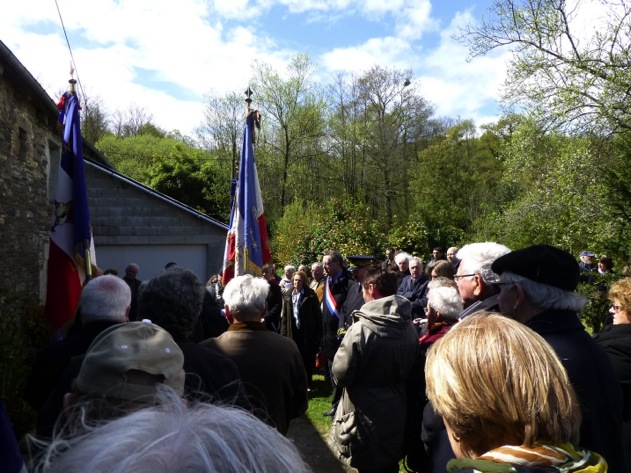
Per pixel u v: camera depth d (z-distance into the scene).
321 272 7.55
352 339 2.99
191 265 12.94
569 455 1.07
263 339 2.74
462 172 29.12
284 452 0.86
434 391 1.21
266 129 26.86
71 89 5.02
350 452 3.06
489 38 10.68
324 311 6.37
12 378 4.44
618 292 2.56
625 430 2.25
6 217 6.19
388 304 3.04
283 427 2.71
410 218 23.12
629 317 2.52
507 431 1.12
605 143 9.86
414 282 6.23
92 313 2.46
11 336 4.71
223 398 2.17
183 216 12.80
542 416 1.08
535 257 1.86
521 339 1.17
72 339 2.43
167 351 1.55
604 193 8.66
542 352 1.16
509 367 1.12
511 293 1.89
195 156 27.39
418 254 15.02
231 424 0.84
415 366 3.18
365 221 14.43
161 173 26.83
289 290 7.10
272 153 26.83
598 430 1.60
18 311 6.35
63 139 4.92
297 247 13.98
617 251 7.82
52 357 2.38
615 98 9.37
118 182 12.47
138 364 1.47
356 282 5.97
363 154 28.84
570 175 10.19
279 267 16.52
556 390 1.11
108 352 1.50
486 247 2.57
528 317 1.86
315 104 26.45
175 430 0.80
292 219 19.39
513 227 11.63
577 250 10.33
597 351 1.75
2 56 5.23
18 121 6.56
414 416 3.17
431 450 2.38
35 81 6.01
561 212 10.79
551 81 10.13
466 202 28.27
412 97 29.48
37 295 7.31
